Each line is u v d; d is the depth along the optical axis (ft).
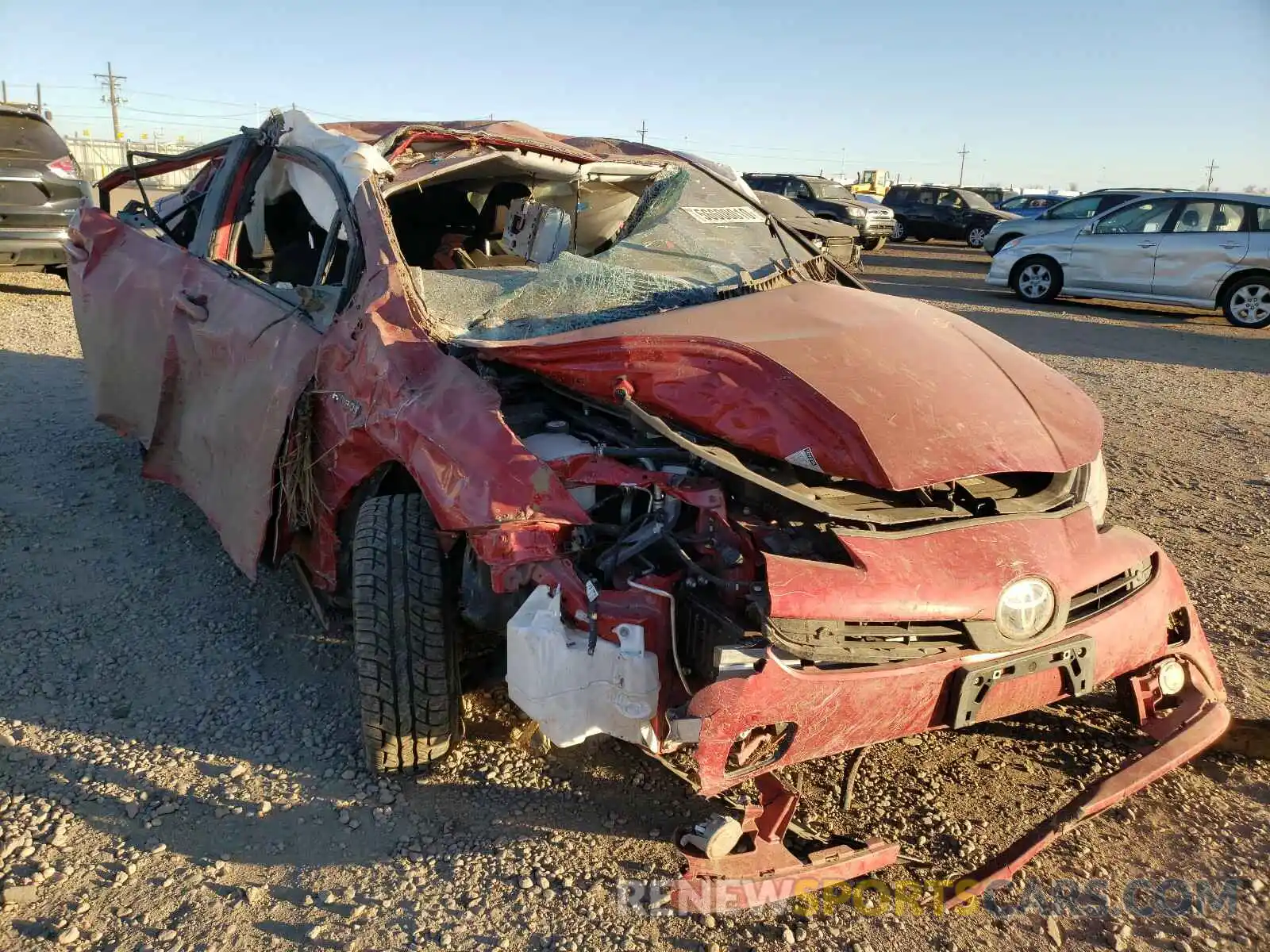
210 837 8.52
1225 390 28.17
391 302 10.52
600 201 15.40
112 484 16.84
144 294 15.10
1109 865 8.54
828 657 7.53
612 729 8.04
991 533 8.29
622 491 9.16
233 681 11.09
